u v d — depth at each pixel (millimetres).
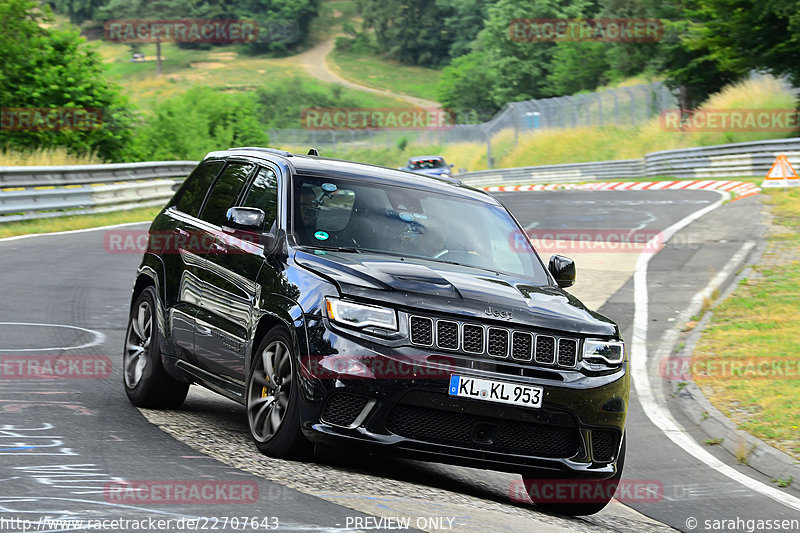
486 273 8891
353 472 8023
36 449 7773
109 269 23219
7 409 9352
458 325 7656
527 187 59812
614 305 20750
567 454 8016
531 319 7891
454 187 10391
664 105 80438
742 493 9953
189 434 8914
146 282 10891
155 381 10156
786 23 53031
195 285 9609
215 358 9102
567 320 8086
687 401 14000
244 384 8602
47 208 33219
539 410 7750
